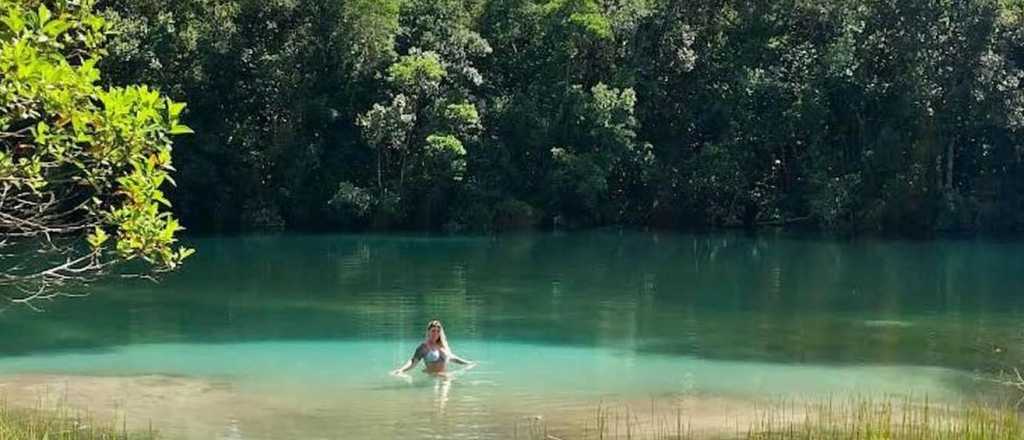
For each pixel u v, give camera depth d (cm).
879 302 2486
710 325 2088
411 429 1162
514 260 3559
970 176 5184
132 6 5016
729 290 2719
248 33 5112
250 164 4972
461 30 5150
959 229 4944
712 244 4275
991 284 2884
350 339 1864
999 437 1012
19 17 553
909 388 1458
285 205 5016
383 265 3356
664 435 1139
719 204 5150
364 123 4841
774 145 5056
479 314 2227
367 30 5003
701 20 5394
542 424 1193
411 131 4981
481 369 1570
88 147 598
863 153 4891
